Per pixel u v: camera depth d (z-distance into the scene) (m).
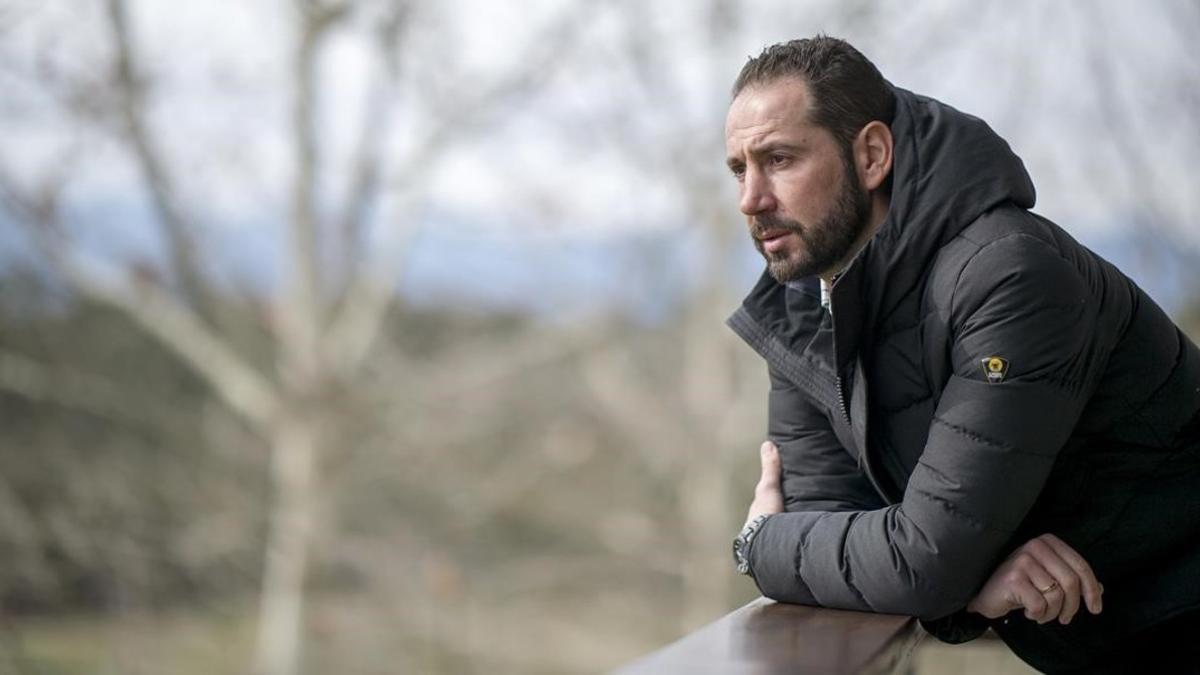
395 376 24.56
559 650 23.48
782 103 2.80
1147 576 2.99
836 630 2.49
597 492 25.44
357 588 23.56
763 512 3.11
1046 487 2.90
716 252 25.42
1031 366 2.60
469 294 25.80
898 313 2.78
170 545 20.95
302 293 23.75
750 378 25.77
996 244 2.64
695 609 24.69
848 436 2.96
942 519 2.61
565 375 25.89
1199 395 2.91
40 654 19.08
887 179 2.83
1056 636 3.06
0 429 20.91
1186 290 10.77
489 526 24.91
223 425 23.31
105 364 22.59
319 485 22.88
